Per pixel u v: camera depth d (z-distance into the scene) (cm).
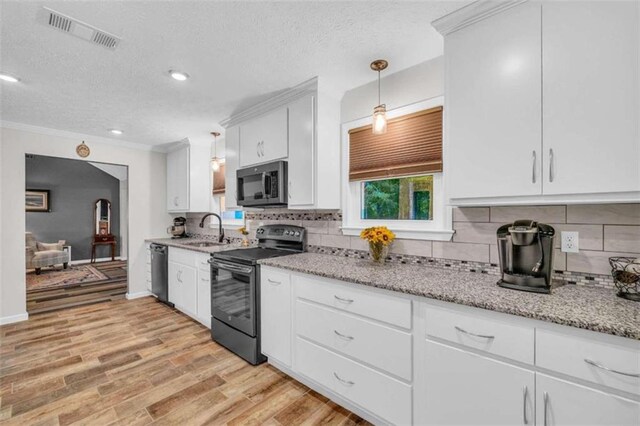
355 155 240
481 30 143
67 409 179
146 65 200
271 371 222
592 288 138
